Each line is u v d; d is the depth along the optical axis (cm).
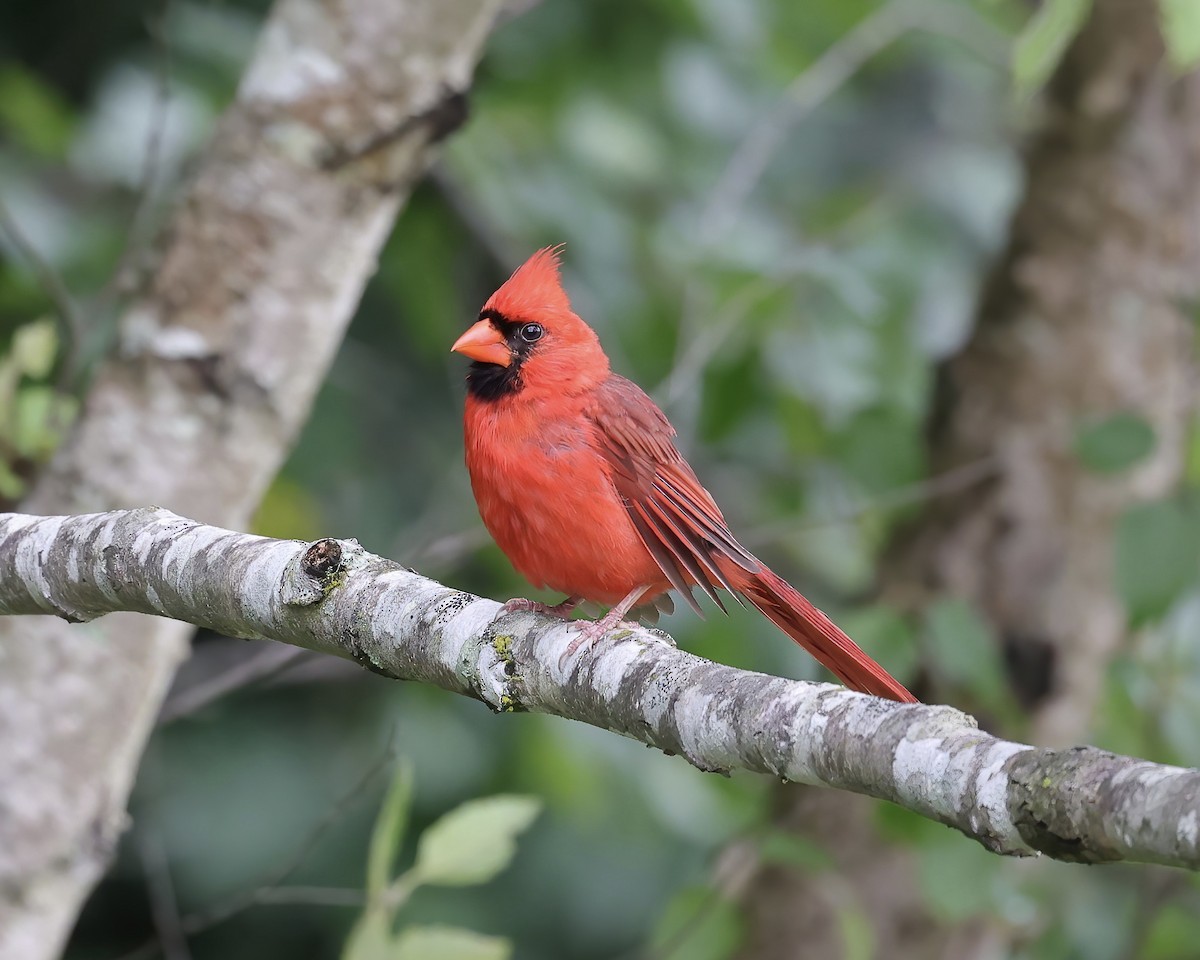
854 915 882
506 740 1184
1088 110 979
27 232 1113
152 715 784
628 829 1158
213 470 786
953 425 1009
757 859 917
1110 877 1009
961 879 845
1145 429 872
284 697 1261
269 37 806
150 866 837
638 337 1198
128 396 781
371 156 800
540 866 1238
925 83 1498
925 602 973
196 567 578
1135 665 901
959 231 1257
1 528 632
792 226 1277
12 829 745
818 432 1118
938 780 415
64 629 753
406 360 1297
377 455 1242
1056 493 977
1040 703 970
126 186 1129
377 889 709
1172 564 834
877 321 1114
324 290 802
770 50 1266
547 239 1188
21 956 747
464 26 803
